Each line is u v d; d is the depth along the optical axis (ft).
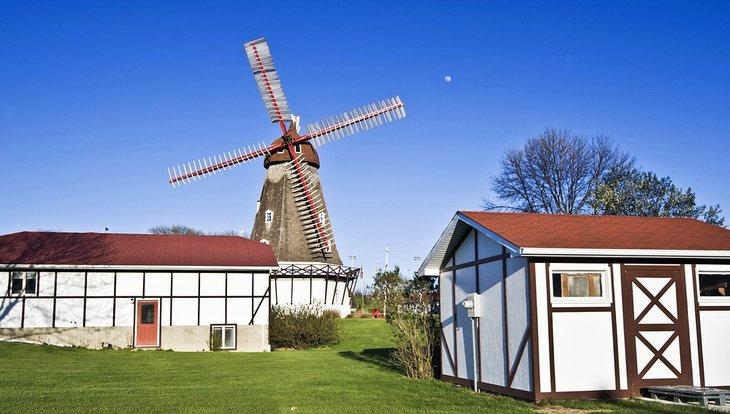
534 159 151.02
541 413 41.91
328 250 164.14
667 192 130.93
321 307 129.08
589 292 48.60
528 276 47.29
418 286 67.97
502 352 50.96
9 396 48.21
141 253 111.24
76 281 103.76
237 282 110.52
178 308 107.45
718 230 56.49
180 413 41.98
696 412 40.86
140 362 82.48
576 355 47.09
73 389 53.57
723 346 50.01
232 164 162.09
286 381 61.00
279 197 164.35
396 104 167.12
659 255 48.49
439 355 63.21
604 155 147.13
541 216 57.57
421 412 42.70
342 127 166.20
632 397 47.62
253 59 168.25
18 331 100.63
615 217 59.31
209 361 85.61
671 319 49.26
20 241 111.24
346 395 50.83
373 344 116.98
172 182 154.61
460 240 59.62
